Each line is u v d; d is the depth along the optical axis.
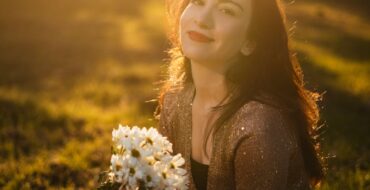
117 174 2.58
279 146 2.73
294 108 2.95
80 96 9.33
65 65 11.98
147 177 2.56
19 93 9.26
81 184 5.61
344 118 8.20
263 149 2.70
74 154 6.35
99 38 15.30
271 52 2.93
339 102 9.42
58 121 7.74
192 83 3.26
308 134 3.07
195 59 2.89
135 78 10.83
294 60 3.12
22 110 8.14
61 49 13.71
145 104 8.88
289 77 3.00
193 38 2.87
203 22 2.82
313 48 14.07
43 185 5.50
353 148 6.78
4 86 9.91
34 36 15.31
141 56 13.14
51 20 18.05
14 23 17.22
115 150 2.67
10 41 14.49
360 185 5.32
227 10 2.82
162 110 3.37
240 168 2.79
